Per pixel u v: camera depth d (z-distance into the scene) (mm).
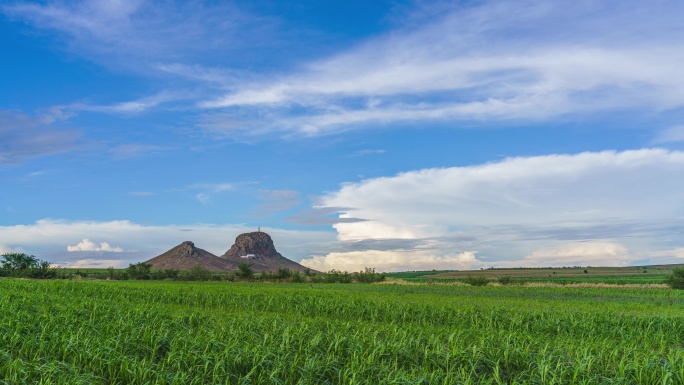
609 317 24875
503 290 55688
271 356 14281
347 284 73688
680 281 60844
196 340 15477
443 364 14297
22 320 18219
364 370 13352
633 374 13500
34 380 12195
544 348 15875
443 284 73875
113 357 13758
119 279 88500
